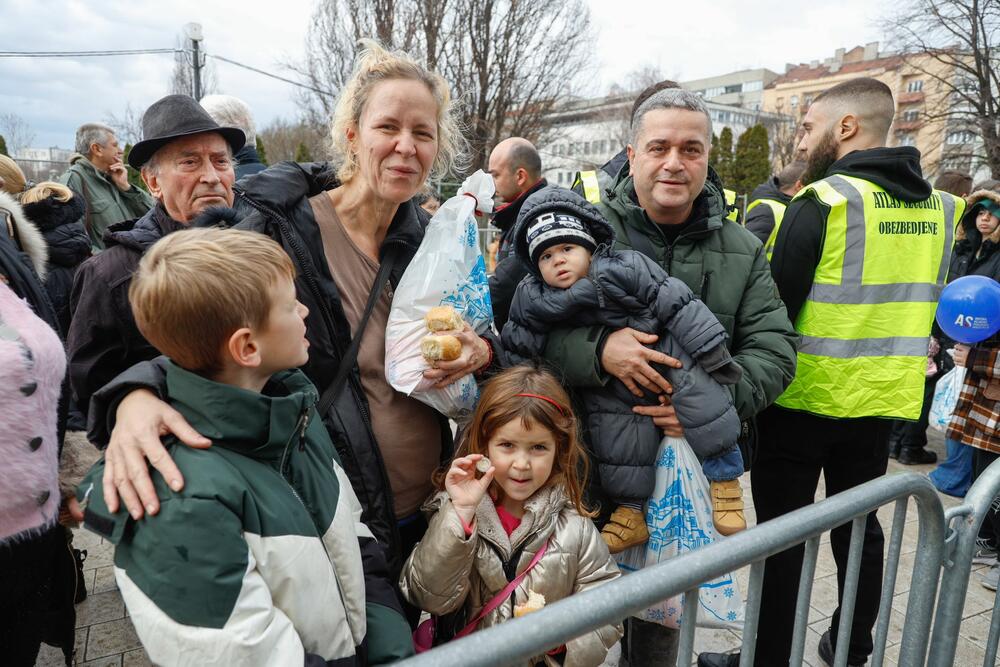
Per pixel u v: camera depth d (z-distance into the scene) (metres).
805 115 2.63
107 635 2.63
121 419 1.09
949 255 2.40
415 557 1.53
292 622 1.06
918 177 2.27
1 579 1.36
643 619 1.91
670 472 1.85
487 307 1.75
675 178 1.87
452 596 1.51
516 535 1.62
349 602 1.21
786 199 4.13
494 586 1.59
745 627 1.23
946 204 2.42
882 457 2.40
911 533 3.56
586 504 1.87
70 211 3.28
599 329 1.85
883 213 2.21
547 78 18.41
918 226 2.28
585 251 1.85
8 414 1.31
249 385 1.18
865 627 2.41
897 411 2.27
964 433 3.13
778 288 2.29
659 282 1.80
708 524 1.86
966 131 22.00
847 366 2.23
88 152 4.46
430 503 1.62
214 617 0.94
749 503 4.05
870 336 2.23
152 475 1.01
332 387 1.54
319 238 1.56
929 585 1.58
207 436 1.07
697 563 1.06
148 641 0.94
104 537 1.00
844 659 1.47
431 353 1.54
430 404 1.63
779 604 2.22
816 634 2.74
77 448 1.77
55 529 1.48
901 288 2.25
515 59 17.62
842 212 2.19
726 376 1.75
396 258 1.70
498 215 4.27
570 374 1.86
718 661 2.46
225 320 1.07
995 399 3.01
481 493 1.52
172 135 2.04
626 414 1.87
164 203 2.17
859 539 1.39
